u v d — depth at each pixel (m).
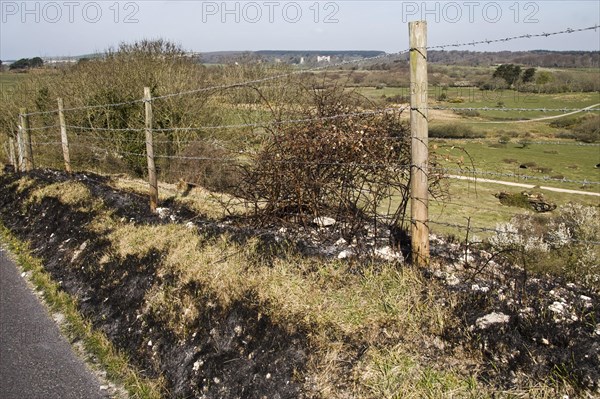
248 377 3.70
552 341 3.21
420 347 3.46
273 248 5.02
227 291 4.47
